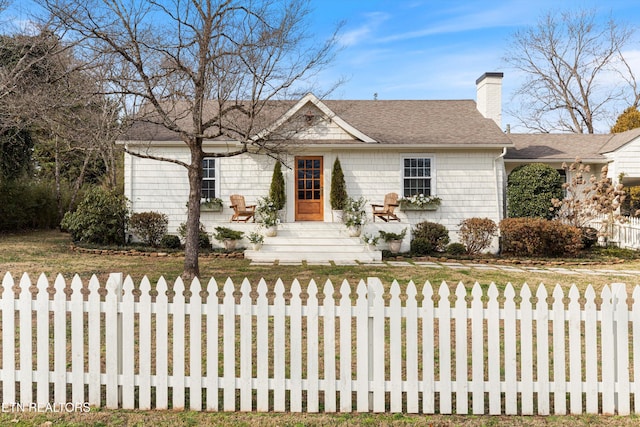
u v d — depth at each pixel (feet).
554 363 13.53
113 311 13.70
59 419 12.98
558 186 54.44
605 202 52.80
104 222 49.83
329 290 13.57
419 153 55.47
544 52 113.09
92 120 29.55
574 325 13.56
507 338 13.48
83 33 27.84
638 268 42.75
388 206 52.44
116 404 13.74
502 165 56.44
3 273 33.32
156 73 30.45
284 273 35.88
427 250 50.31
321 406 13.98
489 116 65.46
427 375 13.47
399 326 13.51
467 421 13.05
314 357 13.50
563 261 45.85
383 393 13.50
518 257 48.70
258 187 55.42
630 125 93.61
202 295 27.84
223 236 49.08
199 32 29.09
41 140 68.08
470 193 55.31
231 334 13.56
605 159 60.85
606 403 13.53
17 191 62.49
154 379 13.75
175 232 53.83
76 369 13.78
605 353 13.53
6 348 13.87
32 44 32.04
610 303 13.60
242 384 13.55
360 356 13.52
